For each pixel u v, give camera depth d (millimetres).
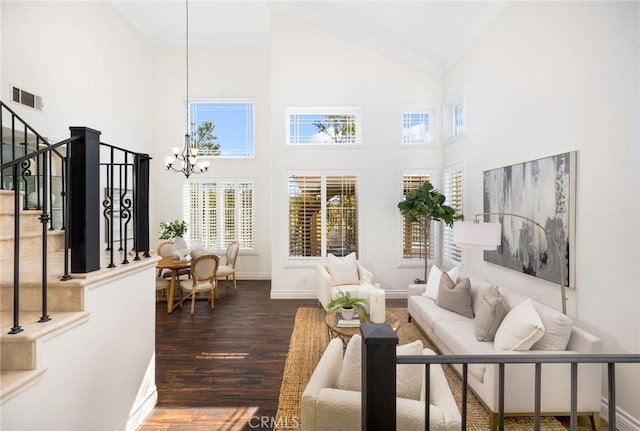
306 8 5137
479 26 4023
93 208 1787
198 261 4434
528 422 2148
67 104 4219
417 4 4137
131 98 5641
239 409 2363
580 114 2482
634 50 2061
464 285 3326
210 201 6590
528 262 3055
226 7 5473
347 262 4797
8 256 2342
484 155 3984
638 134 2027
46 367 1416
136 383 2172
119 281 1995
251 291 5711
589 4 2393
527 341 2123
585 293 2420
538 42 2973
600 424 2158
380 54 5312
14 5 3578
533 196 2984
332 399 1411
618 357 1161
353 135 5473
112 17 5133
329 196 5352
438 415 1311
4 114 3482
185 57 6508
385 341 1108
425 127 5496
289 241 5332
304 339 3582
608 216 2234
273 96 5270
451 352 2750
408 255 5387
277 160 5289
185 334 3746
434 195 4699
